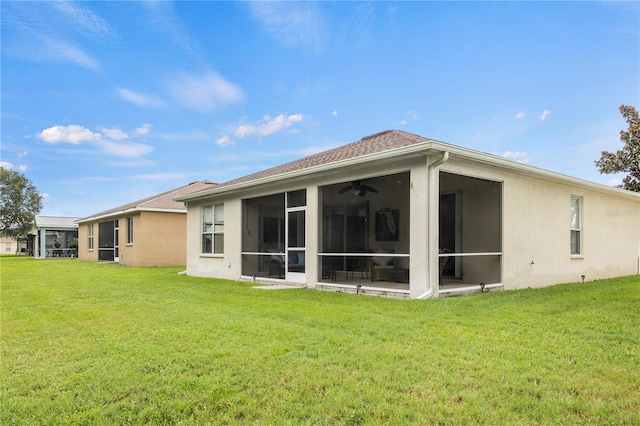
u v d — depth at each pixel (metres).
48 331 5.23
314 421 2.74
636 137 19.02
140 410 2.92
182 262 19.64
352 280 10.11
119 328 5.33
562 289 9.05
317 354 4.09
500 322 5.46
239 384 3.34
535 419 2.75
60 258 31.09
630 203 14.16
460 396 3.08
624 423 2.70
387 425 2.68
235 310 6.61
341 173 9.23
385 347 4.30
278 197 11.23
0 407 2.97
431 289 7.50
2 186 40.06
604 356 3.99
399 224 9.62
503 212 8.95
